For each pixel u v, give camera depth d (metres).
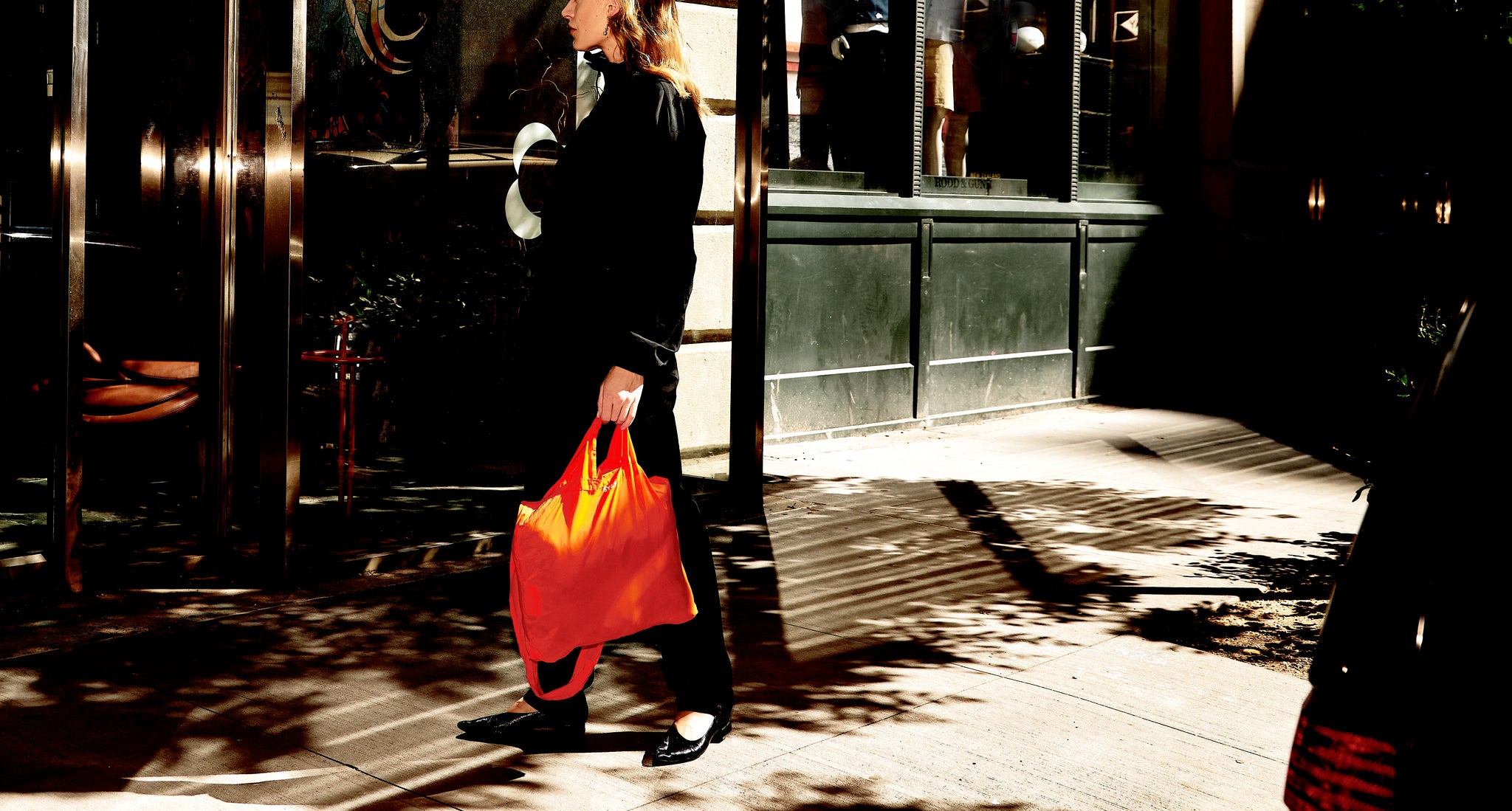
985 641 4.39
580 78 6.63
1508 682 1.38
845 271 8.62
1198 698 3.86
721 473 7.12
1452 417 1.52
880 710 3.70
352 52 5.86
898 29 8.91
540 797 3.04
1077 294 10.50
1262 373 11.27
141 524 5.37
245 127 4.93
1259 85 11.42
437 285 6.23
